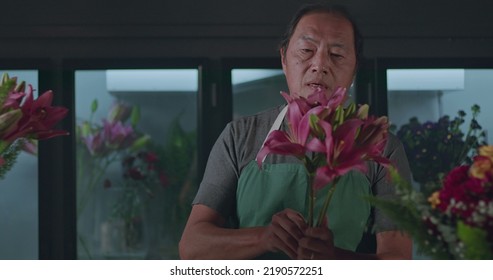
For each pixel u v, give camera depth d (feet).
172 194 9.01
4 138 4.11
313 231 4.47
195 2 9.22
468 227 3.25
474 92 8.98
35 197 8.95
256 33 9.22
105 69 9.05
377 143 4.05
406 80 8.98
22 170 8.94
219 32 9.23
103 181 9.00
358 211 5.06
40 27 9.16
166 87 9.08
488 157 3.51
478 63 8.95
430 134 8.88
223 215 5.29
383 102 8.95
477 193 3.41
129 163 9.01
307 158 4.18
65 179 8.93
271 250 4.71
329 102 4.02
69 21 9.19
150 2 9.22
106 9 9.20
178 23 9.23
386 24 9.18
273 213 5.10
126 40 9.25
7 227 8.93
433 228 3.55
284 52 5.40
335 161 3.96
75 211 8.95
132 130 9.04
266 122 5.34
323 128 3.96
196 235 5.04
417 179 8.82
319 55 5.01
